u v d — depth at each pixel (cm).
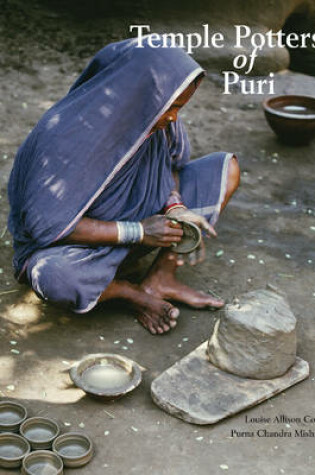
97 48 737
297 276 445
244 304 357
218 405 338
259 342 345
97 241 374
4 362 365
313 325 402
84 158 358
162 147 396
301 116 575
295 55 860
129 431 329
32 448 314
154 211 396
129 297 397
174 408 336
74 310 379
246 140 610
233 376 353
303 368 363
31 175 363
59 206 360
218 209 410
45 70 698
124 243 379
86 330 391
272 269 450
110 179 367
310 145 606
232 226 493
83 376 349
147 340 387
